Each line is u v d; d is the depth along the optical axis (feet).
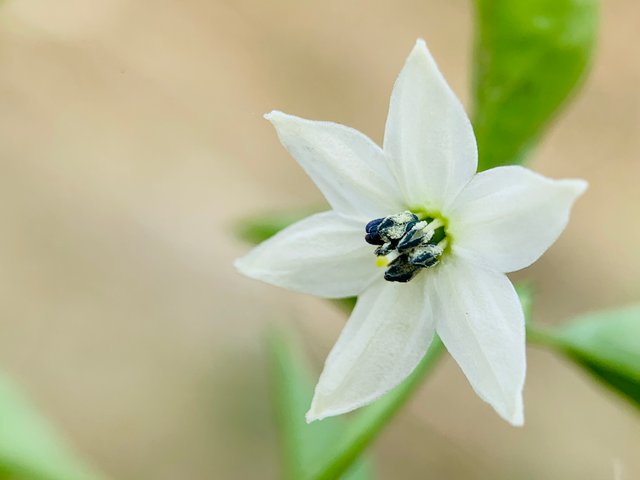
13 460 0.45
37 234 0.81
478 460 0.79
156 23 0.95
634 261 0.89
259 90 0.95
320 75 0.98
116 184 0.85
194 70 0.94
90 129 0.88
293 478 0.46
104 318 0.79
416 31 1.02
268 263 0.40
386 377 0.40
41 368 0.76
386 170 0.40
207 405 0.77
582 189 0.38
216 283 0.81
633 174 0.94
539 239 0.39
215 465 0.75
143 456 0.75
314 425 0.47
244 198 0.87
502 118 0.45
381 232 0.40
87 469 0.46
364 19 1.02
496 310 0.39
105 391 0.76
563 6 0.43
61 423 0.75
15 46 0.90
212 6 0.98
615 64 0.99
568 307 0.85
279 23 1.00
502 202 0.39
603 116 0.97
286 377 0.48
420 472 0.78
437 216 0.40
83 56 0.91
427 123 0.39
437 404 0.80
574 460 0.79
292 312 0.80
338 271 0.40
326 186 0.40
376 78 0.99
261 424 0.77
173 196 0.86
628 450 0.79
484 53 0.45
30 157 0.85
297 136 0.40
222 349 0.79
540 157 0.95
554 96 0.44
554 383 0.81
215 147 0.90
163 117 0.91
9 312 0.78
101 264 0.81
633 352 0.43
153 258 0.82
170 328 0.79
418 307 0.40
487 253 0.39
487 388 0.39
